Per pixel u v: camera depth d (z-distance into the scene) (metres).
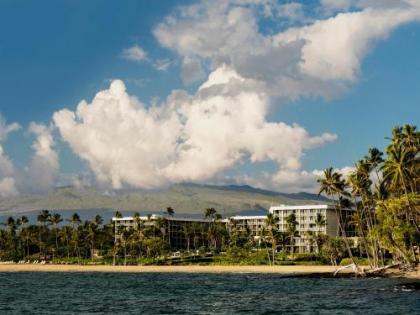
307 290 95.31
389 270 121.38
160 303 77.75
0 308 73.12
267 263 195.62
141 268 197.50
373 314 60.59
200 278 142.00
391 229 114.25
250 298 83.25
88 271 195.62
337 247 192.12
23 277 159.38
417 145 116.19
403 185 111.56
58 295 93.88
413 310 63.34
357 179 135.50
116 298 86.69
